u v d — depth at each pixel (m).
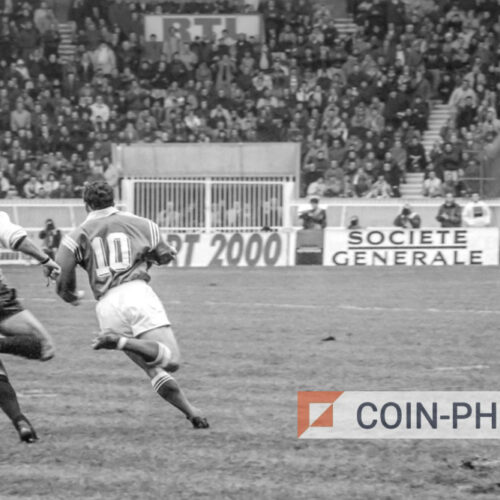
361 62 57.53
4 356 20.72
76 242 14.16
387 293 32.62
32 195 51.59
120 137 54.47
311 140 53.69
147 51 60.59
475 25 58.97
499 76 56.12
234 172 51.78
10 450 13.38
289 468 12.41
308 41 59.09
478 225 46.34
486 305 28.98
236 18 61.59
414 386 17.23
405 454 13.02
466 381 17.59
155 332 13.87
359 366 19.22
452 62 57.00
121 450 13.31
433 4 59.91
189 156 51.62
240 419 15.02
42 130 54.56
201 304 30.00
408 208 46.47
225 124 55.03
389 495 11.29
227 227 48.50
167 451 13.24
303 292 33.22
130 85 57.59
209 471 12.31
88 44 60.62
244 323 25.67
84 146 54.31
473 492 11.37
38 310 29.16
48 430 14.49
